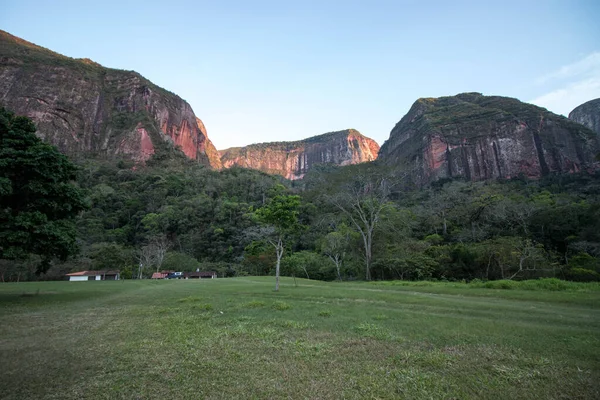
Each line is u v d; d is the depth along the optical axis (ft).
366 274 106.73
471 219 155.74
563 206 141.49
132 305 43.65
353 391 14.84
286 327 27.71
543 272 75.31
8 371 17.48
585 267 78.59
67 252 51.24
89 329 28.17
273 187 288.71
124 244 218.18
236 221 238.68
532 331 25.26
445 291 55.06
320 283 84.02
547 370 17.21
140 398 14.25
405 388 15.12
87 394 14.65
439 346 21.77
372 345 21.98
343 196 124.06
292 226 64.44
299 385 15.51
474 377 16.38
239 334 25.32
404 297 46.62
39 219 46.11
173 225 239.30
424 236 155.53
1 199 45.93
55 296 54.85
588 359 18.85
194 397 14.32
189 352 20.71
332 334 25.13
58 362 18.94
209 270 180.04
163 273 162.50
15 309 40.32
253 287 67.15
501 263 82.12
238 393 14.71
